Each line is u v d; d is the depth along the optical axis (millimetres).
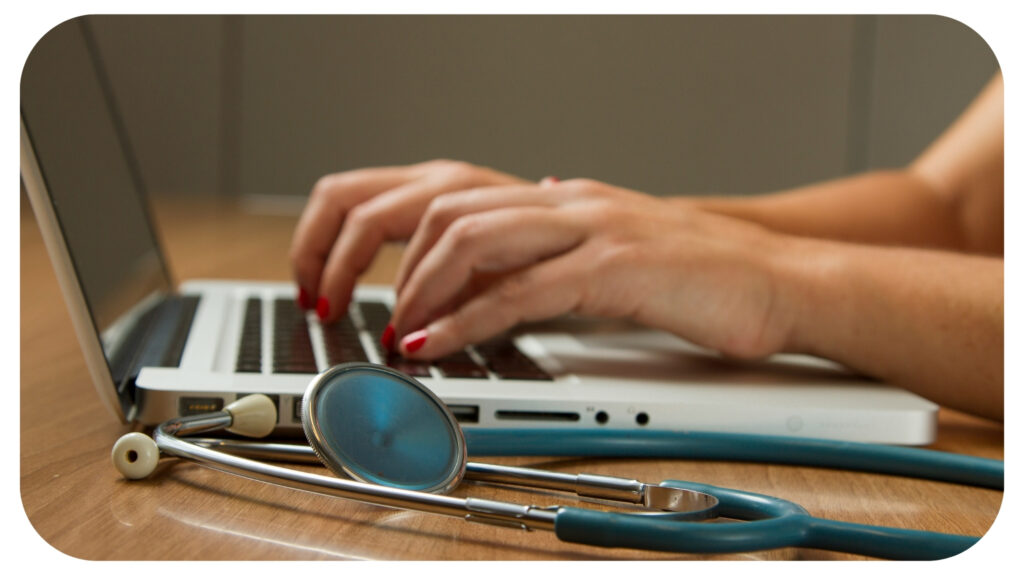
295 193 3258
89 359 542
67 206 642
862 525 406
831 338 719
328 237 982
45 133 635
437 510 415
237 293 1109
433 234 772
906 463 562
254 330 850
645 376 700
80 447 544
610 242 724
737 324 716
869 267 738
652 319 721
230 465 465
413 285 742
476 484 510
